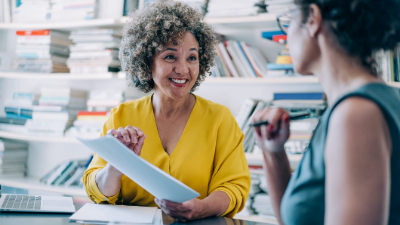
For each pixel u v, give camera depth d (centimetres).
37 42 254
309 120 187
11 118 271
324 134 54
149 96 141
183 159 125
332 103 53
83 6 242
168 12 127
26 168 295
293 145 188
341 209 46
